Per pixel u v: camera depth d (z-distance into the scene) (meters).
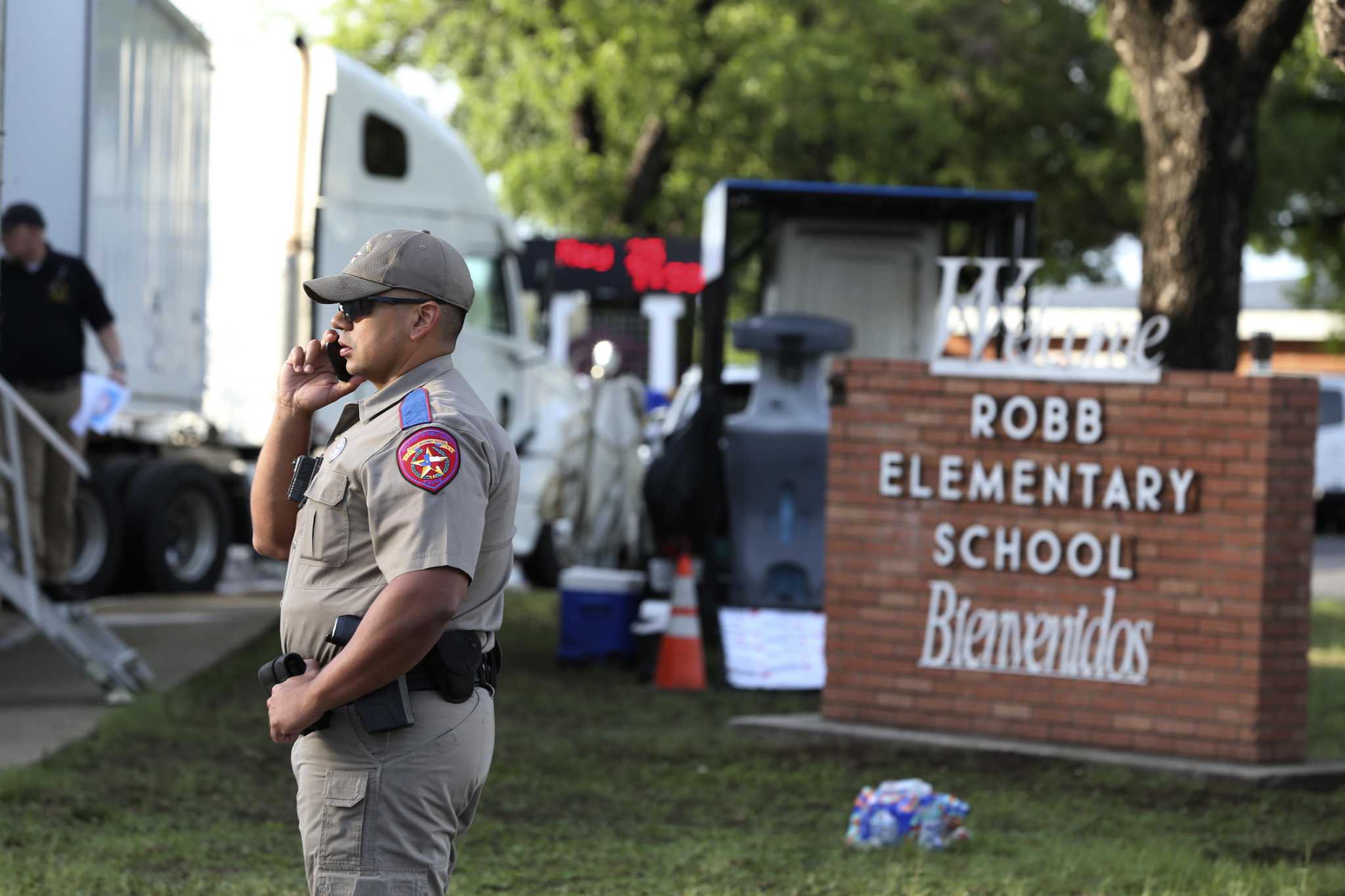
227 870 7.71
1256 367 11.09
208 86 19.62
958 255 19.55
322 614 4.37
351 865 4.34
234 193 19.83
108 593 18.08
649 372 36.22
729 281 16.05
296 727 4.30
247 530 21.12
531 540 22.47
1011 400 11.34
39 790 9.07
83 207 15.62
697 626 14.05
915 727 11.54
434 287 4.50
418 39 42.16
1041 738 11.26
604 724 12.09
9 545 11.93
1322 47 8.88
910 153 44.16
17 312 13.38
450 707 4.40
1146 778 10.58
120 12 16.70
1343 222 38.78
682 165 42.56
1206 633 10.87
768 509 15.70
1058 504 11.23
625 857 8.25
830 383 11.73
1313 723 13.58
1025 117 46.84
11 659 14.41
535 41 40.03
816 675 14.09
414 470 4.26
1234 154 12.98
